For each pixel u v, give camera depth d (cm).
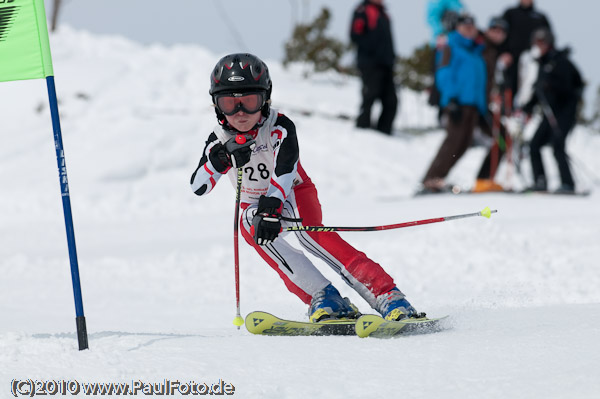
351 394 710
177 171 4141
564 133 3506
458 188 3559
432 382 737
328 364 809
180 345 899
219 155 1020
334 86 6028
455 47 3459
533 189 3553
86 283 1891
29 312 1446
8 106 4834
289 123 1055
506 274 1658
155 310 1489
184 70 5700
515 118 3725
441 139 5222
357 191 4084
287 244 1104
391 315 1036
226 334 1073
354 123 5153
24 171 4062
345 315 1077
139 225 3219
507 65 3947
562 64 3506
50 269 2117
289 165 1026
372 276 1059
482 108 3494
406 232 2327
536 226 2358
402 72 6081
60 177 945
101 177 3988
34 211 3656
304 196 1106
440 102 3553
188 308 1502
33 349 879
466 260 1836
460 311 1234
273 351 868
